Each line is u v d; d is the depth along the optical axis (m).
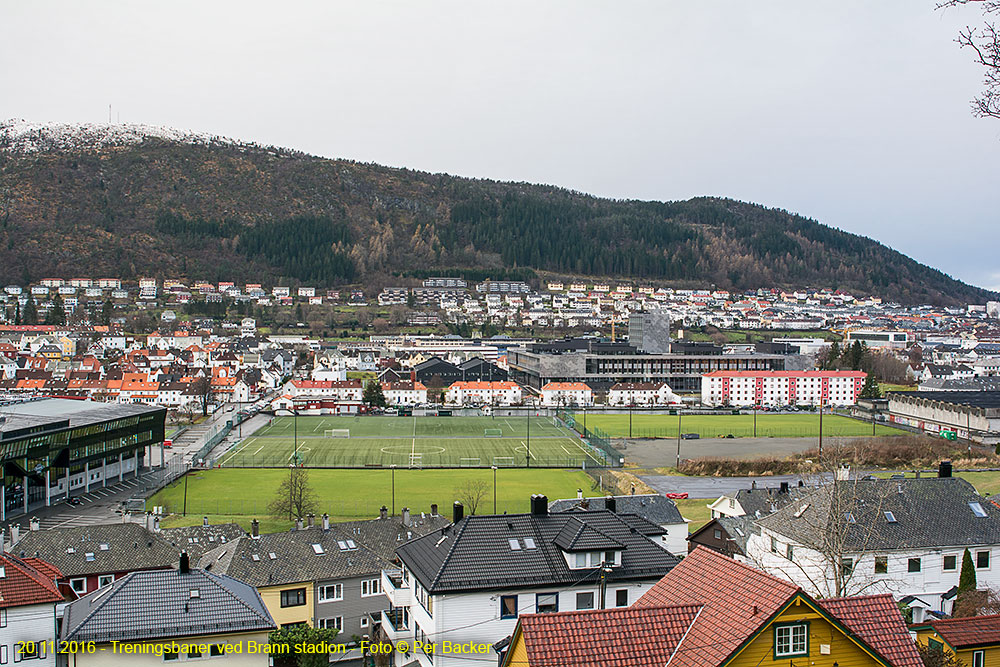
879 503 67.94
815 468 154.50
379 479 148.88
